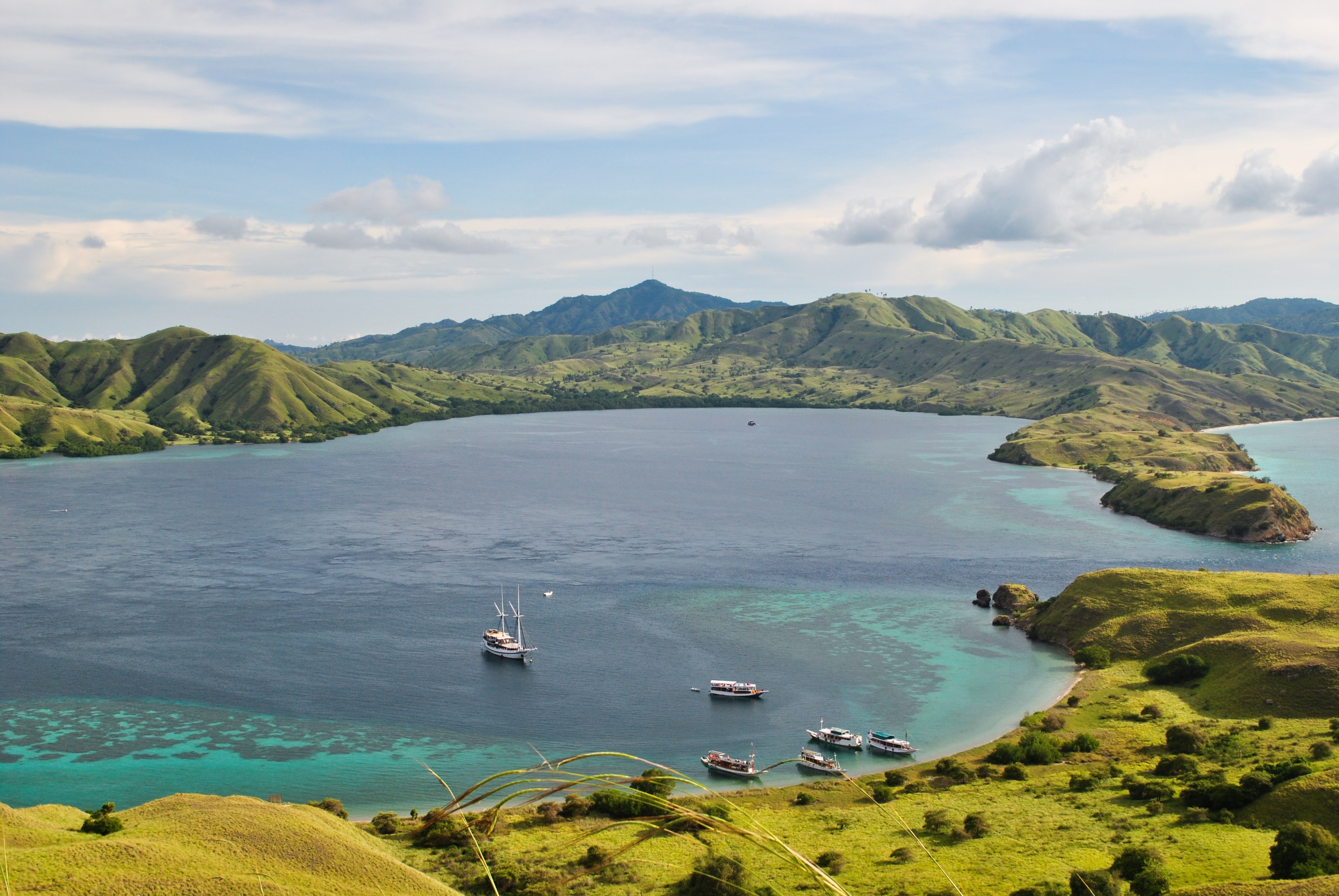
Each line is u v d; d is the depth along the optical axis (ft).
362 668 444.55
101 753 353.92
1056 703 407.64
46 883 185.47
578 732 376.68
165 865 200.13
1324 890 198.39
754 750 362.12
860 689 425.28
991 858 249.75
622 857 251.60
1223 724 356.38
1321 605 446.60
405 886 205.36
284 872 203.10
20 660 449.89
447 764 347.15
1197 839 254.06
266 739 366.84
